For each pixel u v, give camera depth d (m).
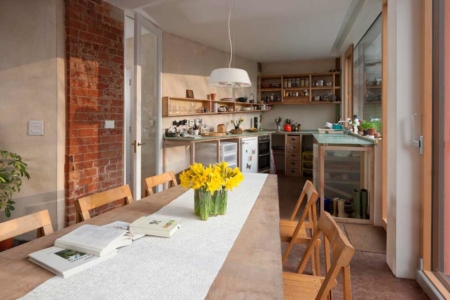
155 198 1.93
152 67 4.23
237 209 1.70
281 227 2.21
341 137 4.11
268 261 1.05
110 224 1.39
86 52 3.12
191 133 4.90
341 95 6.45
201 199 1.51
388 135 2.42
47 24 2.90
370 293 2.05
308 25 4.36
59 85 2.93
